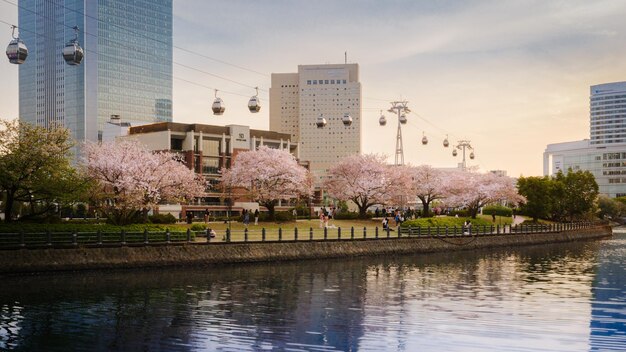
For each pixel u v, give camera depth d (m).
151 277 46.12
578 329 28.72
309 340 26.48
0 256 43.81
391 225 90.56
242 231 69.31
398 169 103.06
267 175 88.62
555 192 126.19
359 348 25.19
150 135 114.06
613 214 179.25
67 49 36.62
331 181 106.75
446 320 30.72
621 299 37.41
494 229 90.12
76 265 46.81
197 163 113.69
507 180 118.12
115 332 27.67
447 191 112.69
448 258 66.19
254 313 32.34
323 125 67.75
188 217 78.12
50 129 57.12
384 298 37.56
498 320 30.73
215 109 49.16
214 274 48.84
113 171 67.00
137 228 53.06
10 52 34.19
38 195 55.06
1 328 28.28
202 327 28.84
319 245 61.03
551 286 43.28
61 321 29.81
